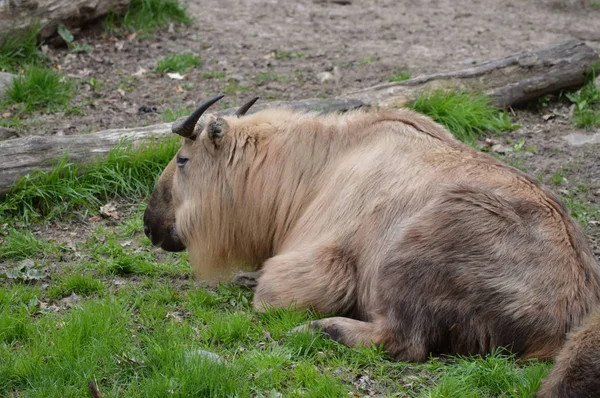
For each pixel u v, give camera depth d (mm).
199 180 21688
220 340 19125
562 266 17609
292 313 19516
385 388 17188
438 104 31391
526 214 17922
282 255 20141
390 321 17969
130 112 33000
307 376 17312
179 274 23109
